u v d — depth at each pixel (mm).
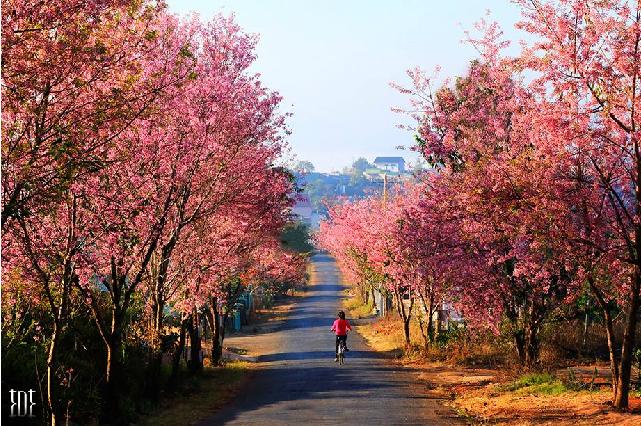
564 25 18203
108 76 15117
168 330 35219
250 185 28703
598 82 18234
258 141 28172
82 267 19266
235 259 31328
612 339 20391
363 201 54656
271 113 28062
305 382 30719
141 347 27859
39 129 13984
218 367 37250
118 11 15055
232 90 25375
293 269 46750
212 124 23984
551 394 23562
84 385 22156
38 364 19922
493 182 20625
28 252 16953
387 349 44000
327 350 45031
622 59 17625
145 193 21469
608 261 19469
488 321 28672
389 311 62188
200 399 26875
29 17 13344
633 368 26406
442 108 28672
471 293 28047
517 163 20188
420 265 31562
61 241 18609
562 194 19078
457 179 26000
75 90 14711
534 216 19344
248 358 42062
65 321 23000
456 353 36344
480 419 20625
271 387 29594
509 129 27266
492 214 20703
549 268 23875
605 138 18344
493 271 27172
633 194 20219
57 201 14344
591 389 23016
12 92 13531
